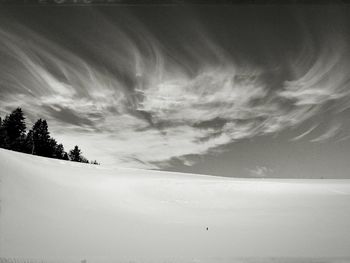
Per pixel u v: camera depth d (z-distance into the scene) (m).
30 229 7.39
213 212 12.80
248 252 7.10
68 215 9.05
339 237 8.71
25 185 10.38
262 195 17.48
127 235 8.01
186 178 24.27
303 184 21.39
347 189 19.64
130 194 15.34
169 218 10.75
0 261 5.66
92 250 6.70
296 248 7.51
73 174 18.38
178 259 6.50
